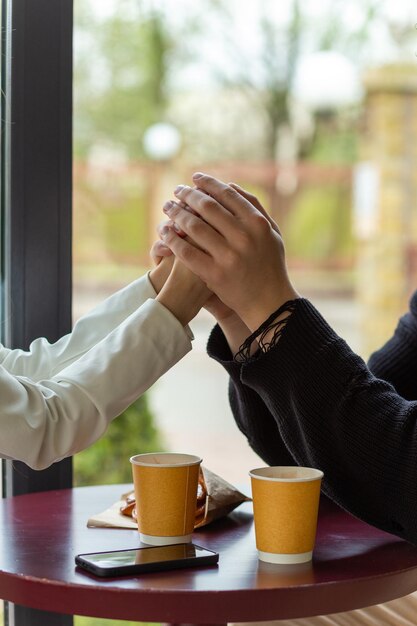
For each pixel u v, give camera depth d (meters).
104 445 4.29
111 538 1.69
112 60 9.92
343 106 10.16
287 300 1.71
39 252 2.10
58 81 2.08
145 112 10.39
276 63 10.02
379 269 10.35
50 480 2.12
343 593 1.50
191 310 1.77
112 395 1.66
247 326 1.76
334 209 10.81
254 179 10.80
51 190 2.09
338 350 1.68
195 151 10.67
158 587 1.48
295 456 1.75
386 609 1.95
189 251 1.72
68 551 1.62
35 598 1.51
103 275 10.80
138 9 9.61
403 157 10.34
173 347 1.71
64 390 1.65
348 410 1.66
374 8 9.57
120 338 1.69
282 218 10.88
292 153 10.70
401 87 10.06
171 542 1.64
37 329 2.11
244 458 6.30
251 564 1.58
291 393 1.68
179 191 1.75
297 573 1.54
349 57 9.83
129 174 10.71
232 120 10.55
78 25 9.65
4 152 2.08
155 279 1.93
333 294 10.77
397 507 1.66
